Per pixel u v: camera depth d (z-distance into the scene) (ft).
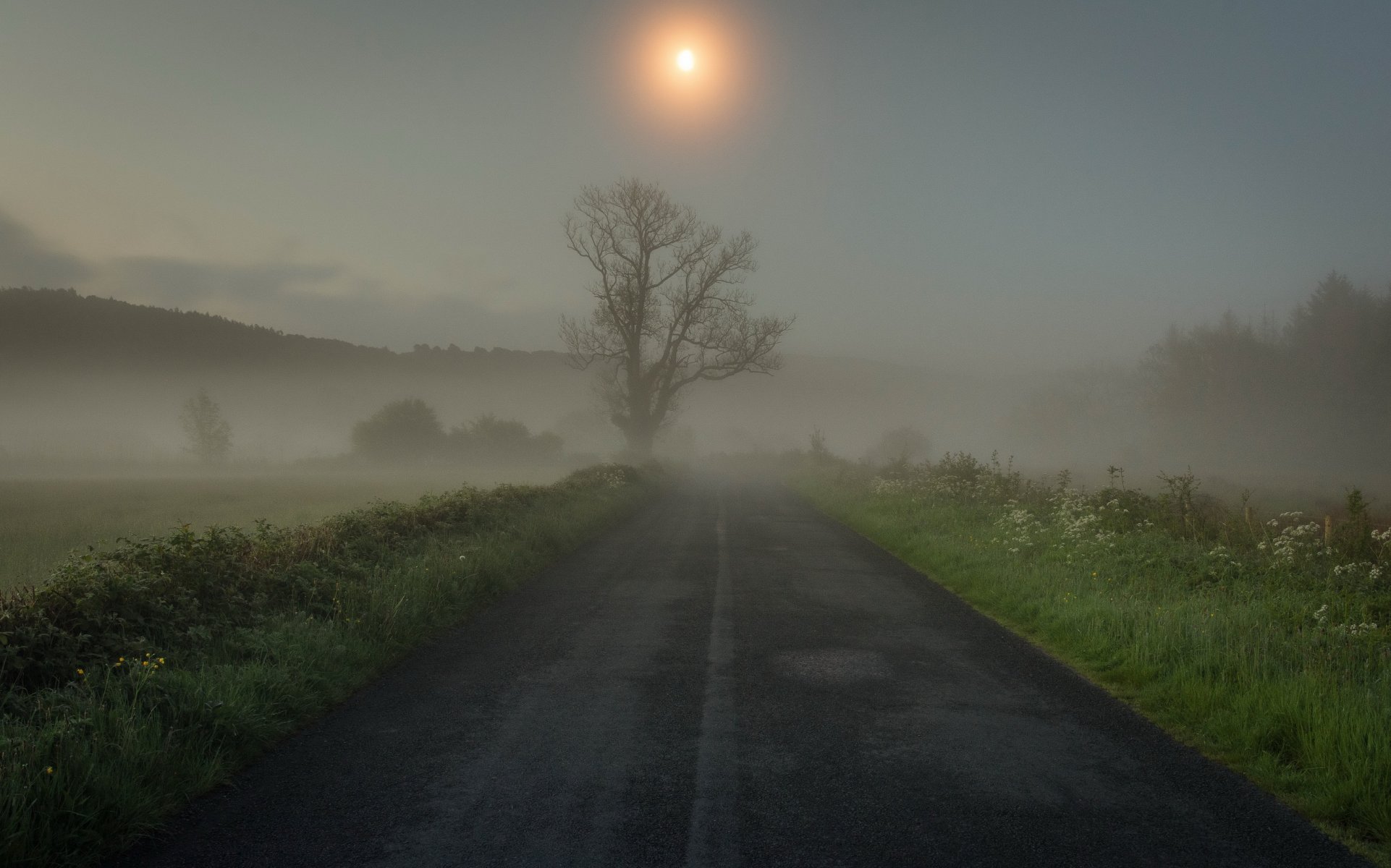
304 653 20.92
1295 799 14.33
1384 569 30.30
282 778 14.83
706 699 19.97
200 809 13.46
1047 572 34.81
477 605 31.60
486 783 14.65
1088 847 12.42
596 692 20.48
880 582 37.99
